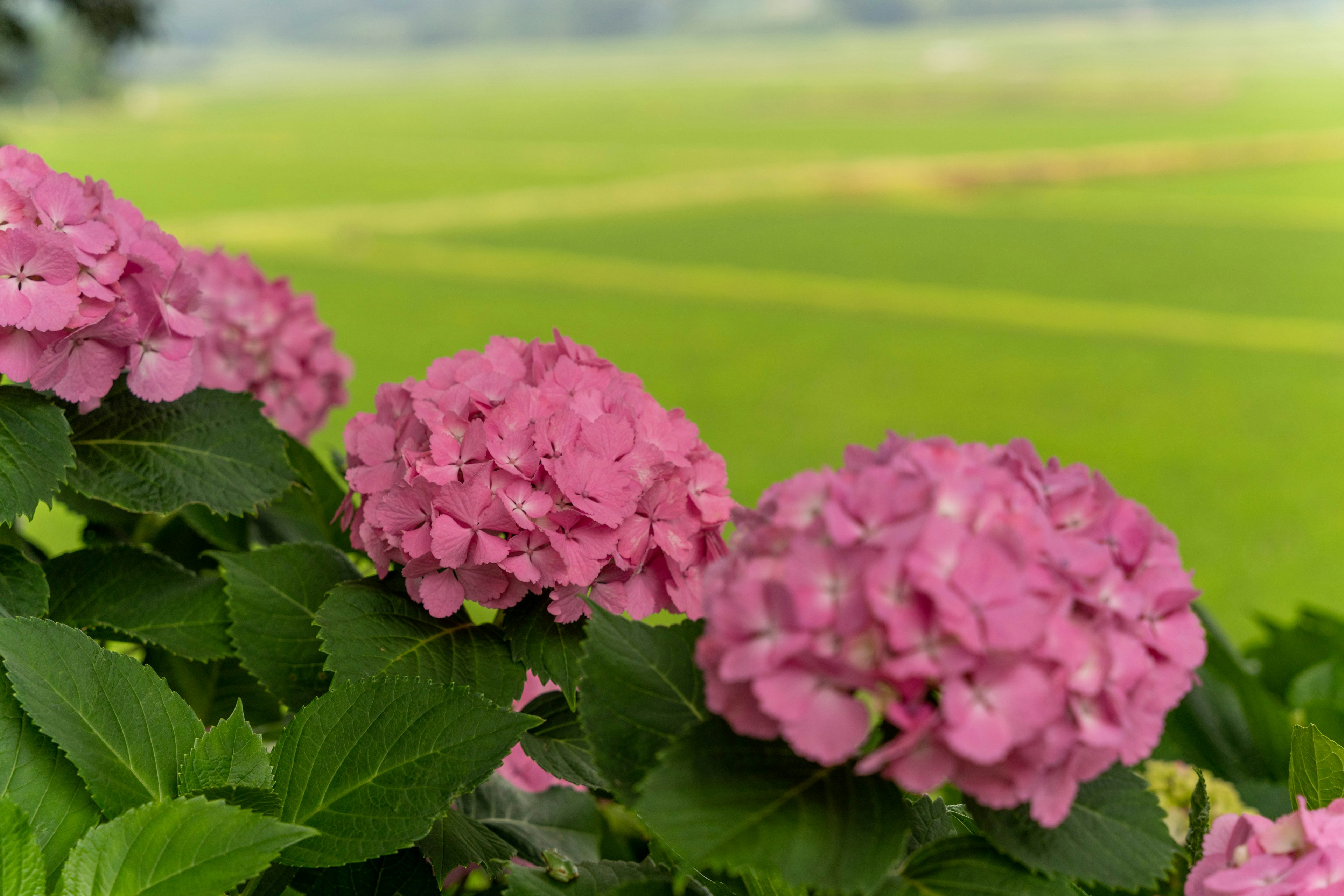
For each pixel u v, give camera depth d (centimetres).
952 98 2714
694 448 100
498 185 1802
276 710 113
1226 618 487
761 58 4772
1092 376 864
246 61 6391
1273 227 1355
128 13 324
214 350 123
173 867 85
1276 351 907
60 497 110
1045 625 78
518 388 96
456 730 90
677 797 80
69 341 97
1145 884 82
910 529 79
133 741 90
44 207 96
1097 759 81
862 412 805
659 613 97
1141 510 84
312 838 89
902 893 82
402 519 95
